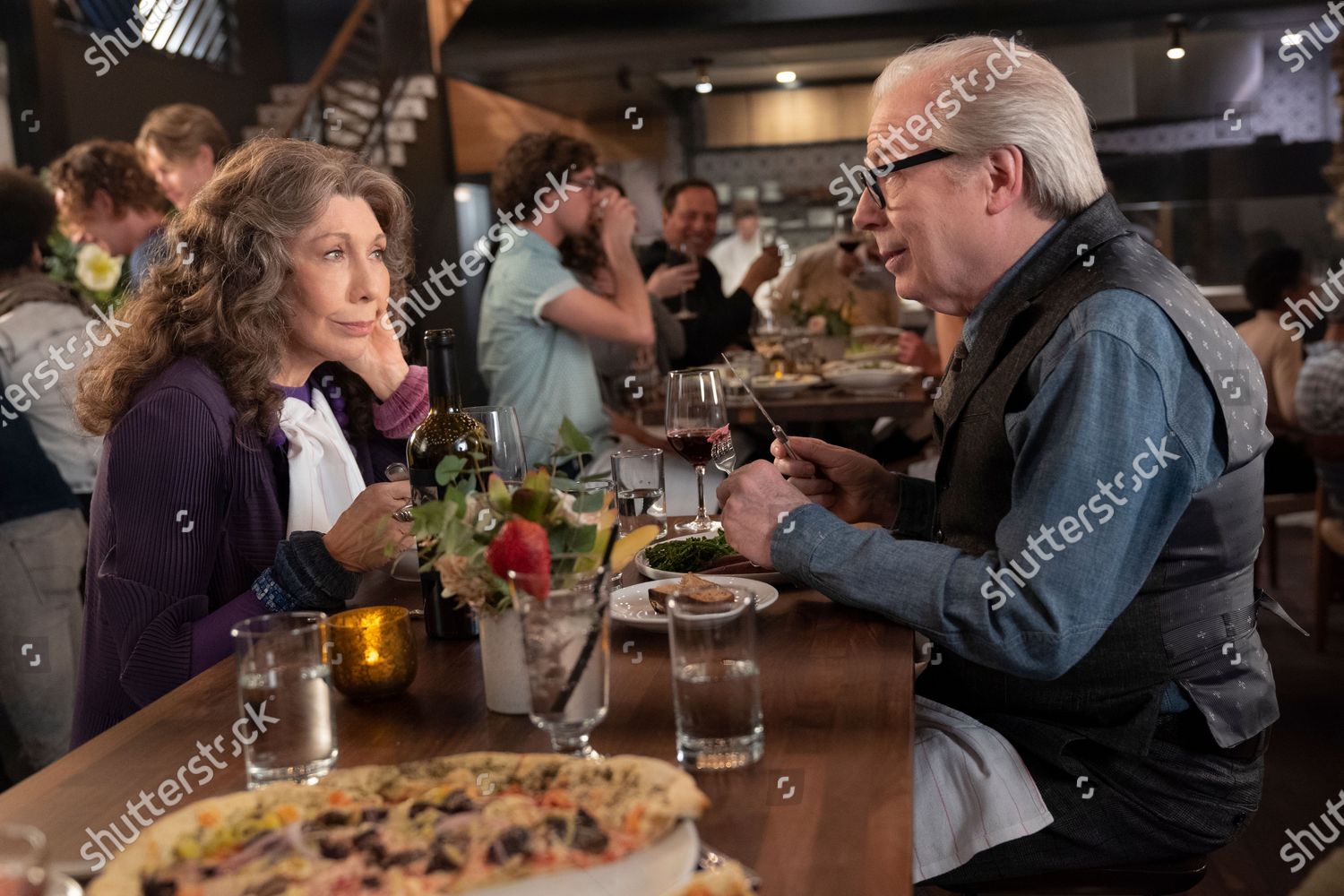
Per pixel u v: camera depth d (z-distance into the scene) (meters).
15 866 0.69
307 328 1.63
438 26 8.18
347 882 0.71
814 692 1.12
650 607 1.41
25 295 2.79
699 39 6.54
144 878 0.71
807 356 4.15
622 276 3.52
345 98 7.62
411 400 1.88
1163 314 1.26
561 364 3.34
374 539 1.32
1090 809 1.34
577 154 3.35
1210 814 1.38
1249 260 6.97
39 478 2.77
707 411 1.92
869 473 1.70
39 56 6.37
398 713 1.12
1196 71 7.21
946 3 6.21
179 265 1.60
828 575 1.28
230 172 1.61
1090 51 7.27
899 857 0.80
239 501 1.56
